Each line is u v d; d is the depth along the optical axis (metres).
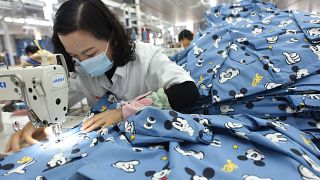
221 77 1.31
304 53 1.25
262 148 0.79
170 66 1.24
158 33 6.93
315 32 1.35
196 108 1.29
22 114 1.51
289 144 0.78
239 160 0.73
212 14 1.96
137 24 3.83
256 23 1.63
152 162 0.75
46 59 0.97
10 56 5.63
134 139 0.86
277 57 1.29
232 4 1.95
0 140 1.14
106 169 0.68
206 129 0.89
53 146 0.92
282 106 1.14
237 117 0.97
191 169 0.66
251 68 1.28
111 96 1.32
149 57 1.29
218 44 1.53
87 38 1.04
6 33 5.93
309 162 0.71
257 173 0.66
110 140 0.84
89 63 1.14
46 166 0.78
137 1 3.79
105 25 1.10
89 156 0.74
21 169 0.78
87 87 1.44
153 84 1.33
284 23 1.55
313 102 1.05
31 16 3.41
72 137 0.97
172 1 6.06
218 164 0.71
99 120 1.05
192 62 1.51
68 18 0.99
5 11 3.14
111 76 1.31
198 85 1.32
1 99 1.01
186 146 0.82
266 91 1.19
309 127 1.07
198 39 1.72
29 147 0.94
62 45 1.16
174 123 0.87
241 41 1.47
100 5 1.09
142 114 0.91
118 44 1.18
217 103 1.23
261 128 0.91
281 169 0.68
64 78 1.01
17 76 0.94
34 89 0.93
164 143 0.86
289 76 1.17
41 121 0.98
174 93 1.12
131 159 0.76
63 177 0.70
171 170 0.66
